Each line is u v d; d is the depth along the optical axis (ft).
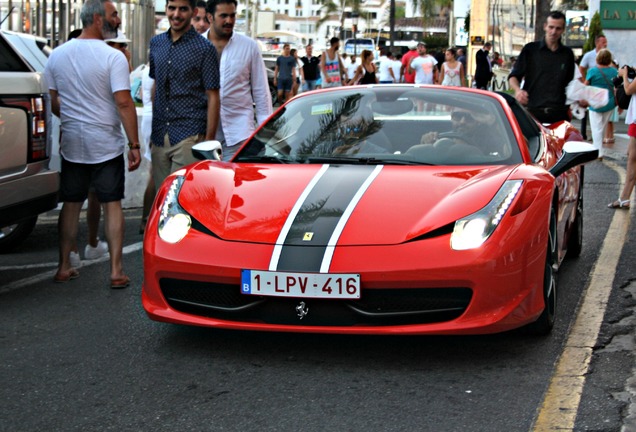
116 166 18.17
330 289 12.10
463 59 106.42
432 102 16.67
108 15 18.47
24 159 17.02
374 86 17.66
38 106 17.31
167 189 14.46
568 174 17.89
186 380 12.15
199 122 18.94
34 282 18.53
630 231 23.75
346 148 15.62
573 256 20.51
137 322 15.23
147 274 13.39
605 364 12.67
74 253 19.74
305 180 14.15
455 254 12.15
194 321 12.91
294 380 12.08
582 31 96.12
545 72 26.78
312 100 17.35
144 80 24.09
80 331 14.71
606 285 17.62
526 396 11.39
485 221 12.57
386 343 13.66
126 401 11.39
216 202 13.71
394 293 12.19
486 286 12.18
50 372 12.59
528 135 16.46
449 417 10.69
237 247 12.65
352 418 10.68
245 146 16.34
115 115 18.29
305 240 12.51
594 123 42.11
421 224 12.62
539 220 13.07
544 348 13.43
